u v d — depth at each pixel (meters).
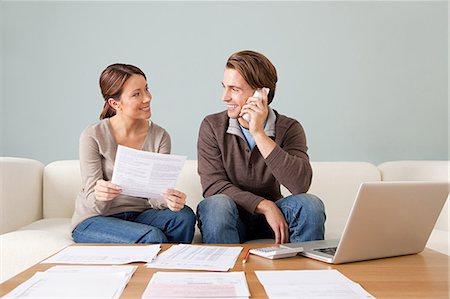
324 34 2.96
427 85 3.00
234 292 0.85
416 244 1.25
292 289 0.88
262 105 1.69
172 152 2.93
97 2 2.93
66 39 2.91
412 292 0.88
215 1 2.96
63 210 2.36
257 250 1.21
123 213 1.86
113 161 1.89
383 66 2.99
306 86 2.96
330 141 2.96
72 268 1.04
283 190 2.38
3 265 1.65
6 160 2.12
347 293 0.85
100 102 2.91
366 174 2.43
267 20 2.95
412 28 3.01
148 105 1.90
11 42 2.90
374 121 2.97
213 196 1.67
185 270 1.03
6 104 2.89
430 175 2.26
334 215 2.37
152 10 2.94
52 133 2.90
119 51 2.93
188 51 2.95
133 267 1.05
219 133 1.88
